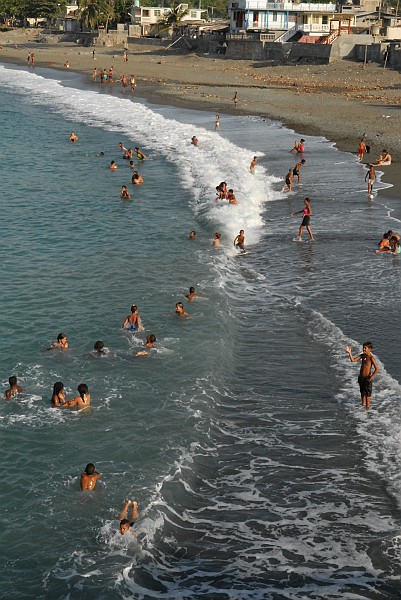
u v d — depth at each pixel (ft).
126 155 176.96
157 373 72.95
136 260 106.11
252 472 58.03
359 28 350.02
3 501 53.93
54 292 93.76
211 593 45.55
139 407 66.80
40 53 463.01
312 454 60.29
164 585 46.24
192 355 76.54
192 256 107.55
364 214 125.08
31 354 77.05
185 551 49.29
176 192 145.48
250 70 342.64
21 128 221.87
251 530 51.52
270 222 123.13
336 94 264.52
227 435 63.21
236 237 113.70
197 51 416.67
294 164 161.99
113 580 46.29
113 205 136.36
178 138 198.59
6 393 68.28
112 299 91.45
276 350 78.89
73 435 62.34
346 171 154.51
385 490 55.77
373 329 82.74
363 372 66.54
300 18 368.27
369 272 100.17
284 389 70.85
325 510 53.57
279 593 45.65
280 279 99.04
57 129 221.05
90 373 73.00
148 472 57.26
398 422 64.23
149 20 509.35
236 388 71.20
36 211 132.16
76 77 354.33
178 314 86.22
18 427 63.36
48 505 53.47
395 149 173.17
